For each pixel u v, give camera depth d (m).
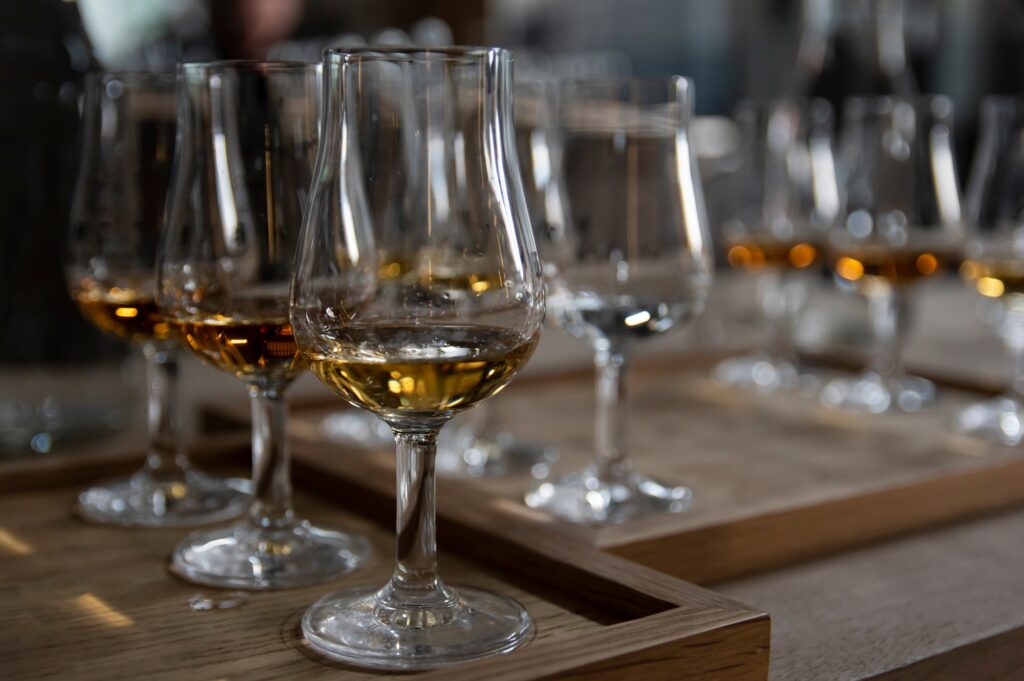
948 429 1.25
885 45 2.35
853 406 1.36
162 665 0.62
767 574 0.86
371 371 0.60
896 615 0.77
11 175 1.18
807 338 1.98
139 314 0.91
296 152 0.74
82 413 1.22
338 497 0.95
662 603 0.66
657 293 0.89
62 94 1.18
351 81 0.63
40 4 1.16
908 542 0.94
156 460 0.98
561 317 0.92
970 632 0.74
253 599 0.73
